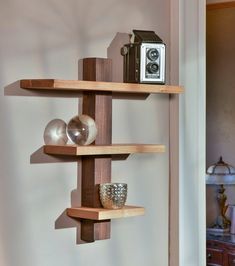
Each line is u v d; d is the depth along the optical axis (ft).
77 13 7.43
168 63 8.46
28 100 6.95
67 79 7.33
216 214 15.05
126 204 8.00
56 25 7.22
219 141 14.98
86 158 7.41
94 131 7.14
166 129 8.46
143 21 8.18
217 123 15.01
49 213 7.16
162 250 8.42
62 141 7.28
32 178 7.00
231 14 14.66
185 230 8.44
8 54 6.78
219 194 14.94
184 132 8.42
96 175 7.32
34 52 7.01
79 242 7.45
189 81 8.47
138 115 8.14
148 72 7.57
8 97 6.78
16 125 6.85
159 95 8.37
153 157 8.30
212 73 15.05
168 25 8.46
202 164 8.63
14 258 6.84
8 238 6.79
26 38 6.93
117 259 7.91
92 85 6.97
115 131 7.89
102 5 7.70
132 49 7.65
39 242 7.07
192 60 8.50
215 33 14.99
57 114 7.23
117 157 7.89
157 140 8.36
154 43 7.59
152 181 8.30
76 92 7.41
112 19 7.82
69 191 7.36
